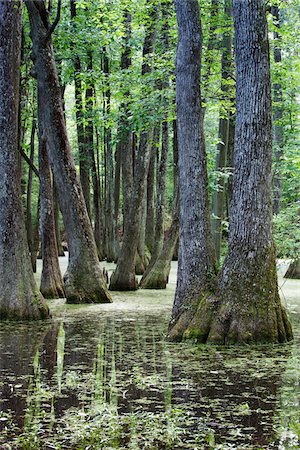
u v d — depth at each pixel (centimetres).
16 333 979
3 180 1148
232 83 1456
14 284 1135
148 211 2519
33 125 2327
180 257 921
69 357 775
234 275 865
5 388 613
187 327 879
